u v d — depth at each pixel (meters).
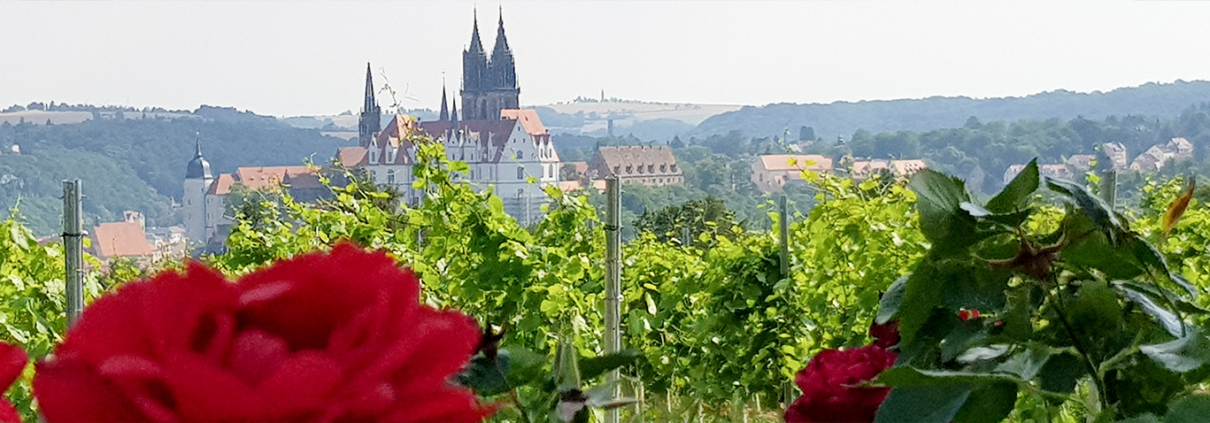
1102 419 0.85
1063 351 0.92
